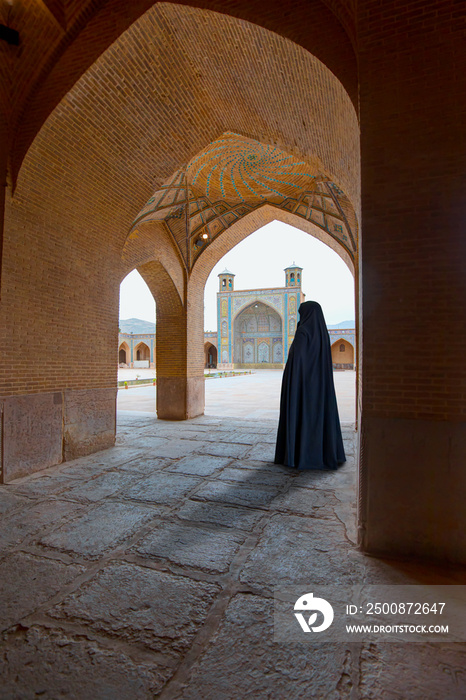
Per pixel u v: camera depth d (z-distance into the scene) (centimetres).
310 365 412
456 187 220
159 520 277
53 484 358
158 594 189
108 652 151
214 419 746
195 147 497
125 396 1233
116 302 528
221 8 326
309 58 306
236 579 203
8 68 377
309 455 407
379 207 234
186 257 751
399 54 231
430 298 224
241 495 329
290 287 3067
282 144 452
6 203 374
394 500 230
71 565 216
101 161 441
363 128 237
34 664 145
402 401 229
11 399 374
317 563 219
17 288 383
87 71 364
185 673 141
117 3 356
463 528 219
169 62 393
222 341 3281
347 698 132
